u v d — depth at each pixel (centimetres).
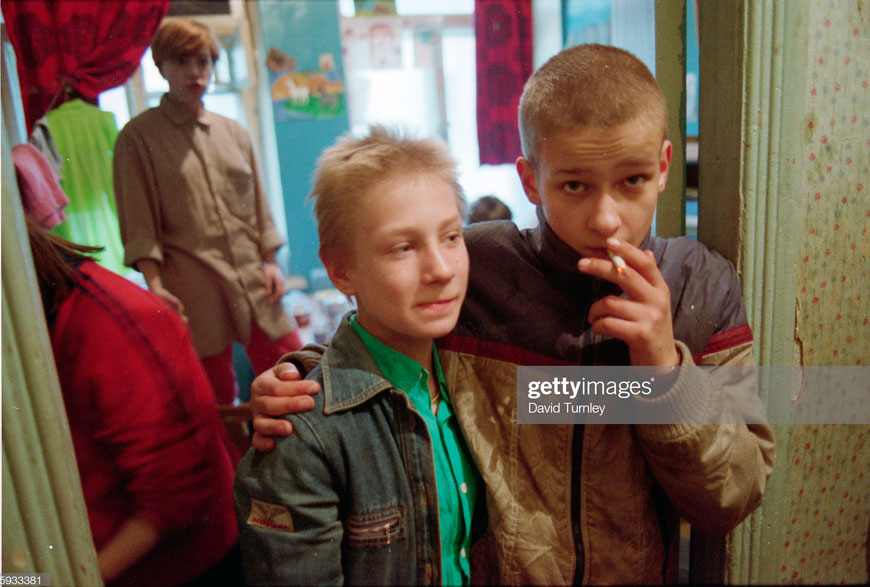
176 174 141
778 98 63
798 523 81
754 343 70
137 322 65
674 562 72
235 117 237
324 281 225
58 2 158
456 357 61
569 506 60
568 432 60
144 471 65
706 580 78
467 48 252
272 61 232
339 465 52
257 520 50
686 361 53
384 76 247
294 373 54
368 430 53
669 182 72
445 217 50
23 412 48
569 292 60
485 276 62
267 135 239
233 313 154
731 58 63
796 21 62
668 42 69
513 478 59
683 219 73
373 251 50
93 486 65
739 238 66
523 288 61
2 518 48
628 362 60
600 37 143
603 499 60
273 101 234
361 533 52
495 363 60
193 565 73
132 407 64
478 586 63
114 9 166
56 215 74
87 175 144
